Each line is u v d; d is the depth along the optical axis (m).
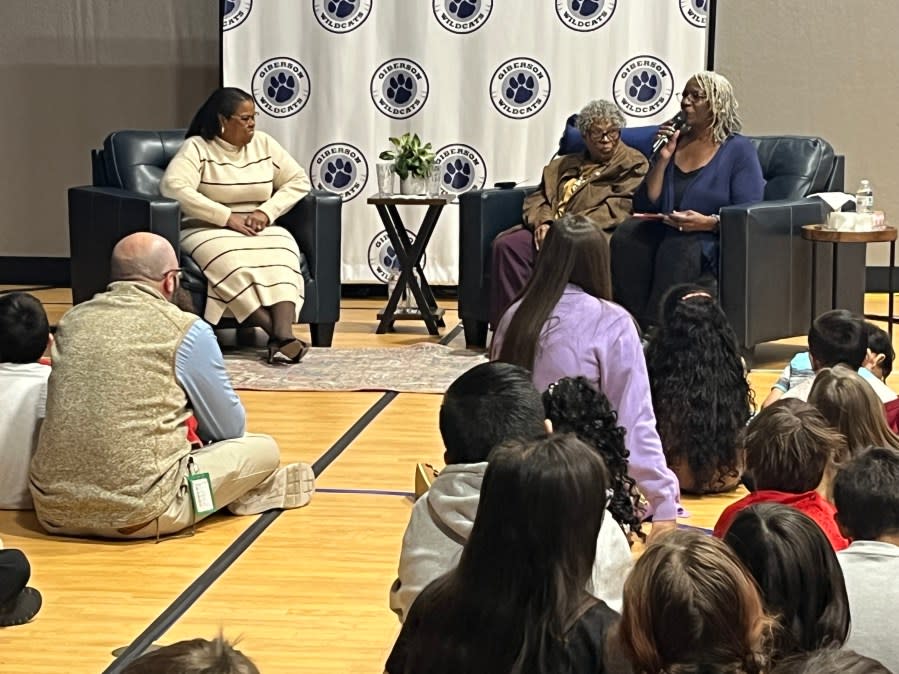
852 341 3.74
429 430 4.68
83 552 3.43
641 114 7.18
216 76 7.92
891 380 5.44
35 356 3.80
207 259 5.82
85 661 2.75
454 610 1.56
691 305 3.92
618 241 5.88
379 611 3.04
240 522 3.69
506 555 1.54
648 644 1.45
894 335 6.47
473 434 2.00
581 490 1.53
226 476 3.61
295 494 3.82
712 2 7.50
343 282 7.39
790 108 7.80
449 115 7.25
